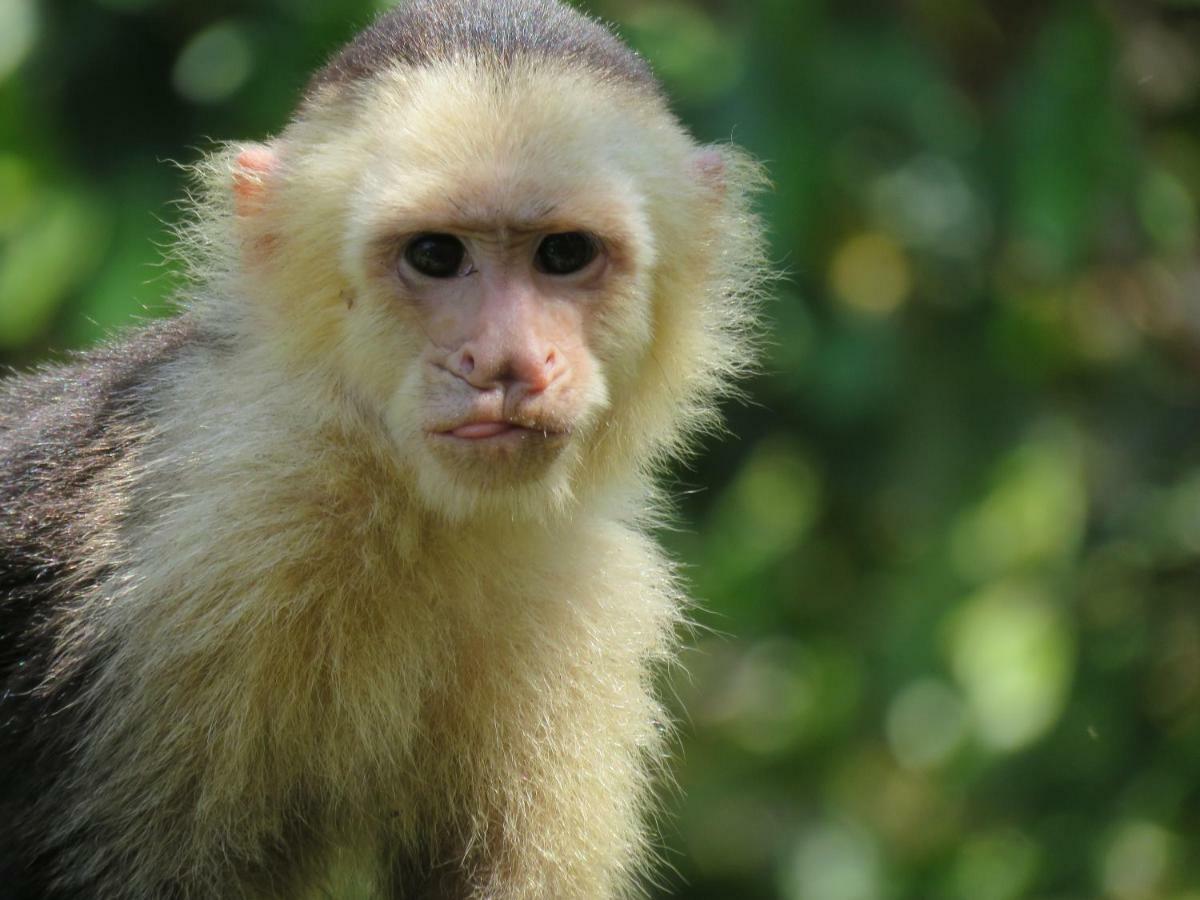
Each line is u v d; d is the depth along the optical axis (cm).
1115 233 1426
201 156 1219
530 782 854
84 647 802
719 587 1446
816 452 1391
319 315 815
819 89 1261
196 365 866
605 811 872
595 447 847
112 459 845
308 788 836
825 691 1468
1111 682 1395
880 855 1475
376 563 807
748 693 1625
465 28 827
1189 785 1346
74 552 822
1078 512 1424
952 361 1393
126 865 799
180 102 1276
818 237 1325
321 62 1226
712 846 1531
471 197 769
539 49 820
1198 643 1444
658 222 846
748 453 1398
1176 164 1558
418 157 781
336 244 805
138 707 793
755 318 963
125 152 1264
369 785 844
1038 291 1416
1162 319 1516
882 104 1288
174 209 1251
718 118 1253
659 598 917
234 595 793
